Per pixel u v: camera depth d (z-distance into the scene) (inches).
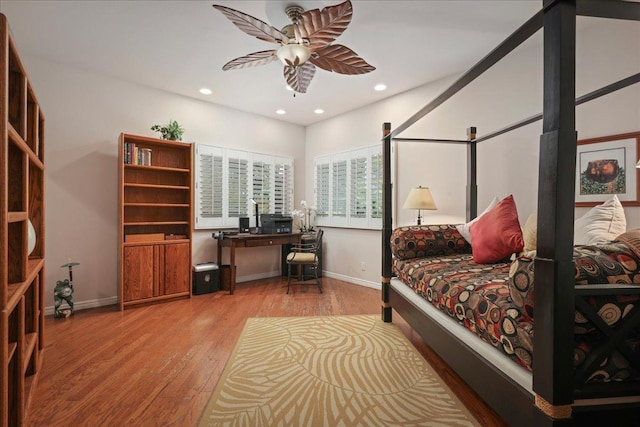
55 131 129.4
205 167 172.4
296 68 105.2
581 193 106.2
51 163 128.6
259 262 199.0
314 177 215.8
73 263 126.8
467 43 114.0
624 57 98.1
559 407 38.0
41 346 84.0
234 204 185.5
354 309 136.1
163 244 145.9
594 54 103.7
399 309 104.2
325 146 207.9
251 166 193.2
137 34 108.0
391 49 118.2
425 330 82.0
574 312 38.8
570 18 38.1
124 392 71.7
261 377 77.8
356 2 91.4
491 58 54.8
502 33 107.7
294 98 169.5
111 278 143.1
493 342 54.9
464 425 59.9
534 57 117.0
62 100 130.6
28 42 113.5
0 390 40.9
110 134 142.6
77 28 104.4
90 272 137.7
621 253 44.9
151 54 121.9
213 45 115.1
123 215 135.7
